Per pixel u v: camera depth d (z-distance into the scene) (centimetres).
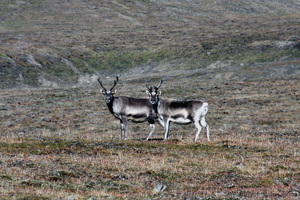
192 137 4094
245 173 2427
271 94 8156
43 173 2178
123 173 2319
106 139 3678
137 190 2005
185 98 8075
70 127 5616
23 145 3062
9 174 2083
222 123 5569
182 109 3459
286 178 2289
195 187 2098
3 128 5544
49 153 2791
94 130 5381
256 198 1842
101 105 7381
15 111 6800
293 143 3625
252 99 7594
